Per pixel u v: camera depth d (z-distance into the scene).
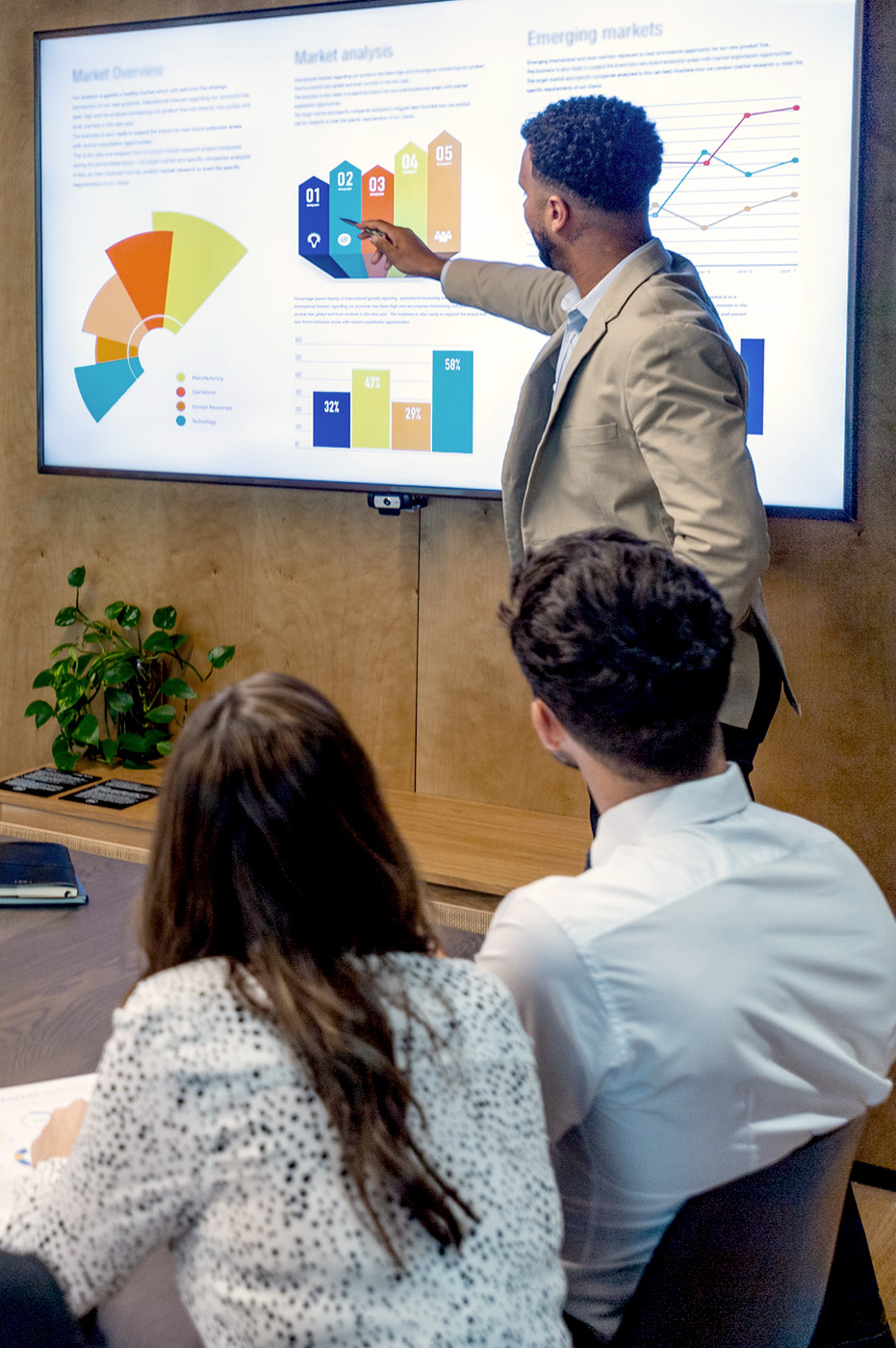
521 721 2.87
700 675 1.03
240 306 2.94
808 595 2.51
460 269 2.64
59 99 3.04
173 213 2.97
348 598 3.00
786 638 2.54
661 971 0.97
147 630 3.24
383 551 2.94
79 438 3.18
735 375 2.07
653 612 1.04
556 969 0.98
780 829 1.07
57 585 3.34
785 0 2.35
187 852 0.87
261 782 0.85
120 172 3.01
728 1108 0.99
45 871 1.69
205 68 2.88
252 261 2.91
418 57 2.67
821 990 1.02
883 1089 1.07
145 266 3.02
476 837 2.73
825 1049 1.01
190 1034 0.82
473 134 2.66
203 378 3.01
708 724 1.06
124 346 3.08
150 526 3.20
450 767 2.96
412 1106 0.82
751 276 2.45
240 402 2.98
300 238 2.85
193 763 0.87
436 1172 0.80
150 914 0.90
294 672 3.09
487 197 2.67
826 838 1.08
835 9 2.31
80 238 3.08
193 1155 0.80
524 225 2.65
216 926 0.87
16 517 3.35
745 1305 1.00
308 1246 0.77
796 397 2.45
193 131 2.91
